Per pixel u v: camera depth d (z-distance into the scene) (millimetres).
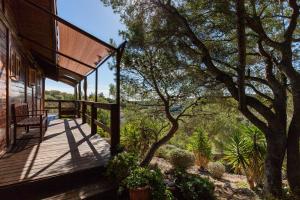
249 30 6449
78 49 6438
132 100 8391
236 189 7680
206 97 7395
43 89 11609
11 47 4805
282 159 5684
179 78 7016
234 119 8930
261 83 6871
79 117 11414
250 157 8008
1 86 3984
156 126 9430
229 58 6625
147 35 6312
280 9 6047
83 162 3721
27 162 3656
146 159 7887
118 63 4602
